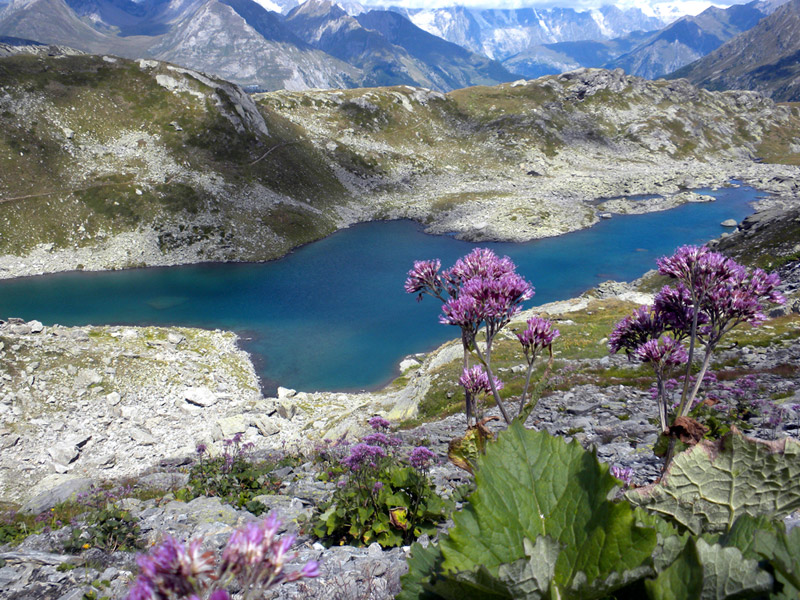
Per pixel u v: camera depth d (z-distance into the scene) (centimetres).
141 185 9931
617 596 146
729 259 409
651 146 17800
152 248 9012
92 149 10469
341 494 914
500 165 15575
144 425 3862
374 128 16125
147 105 11775
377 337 6044
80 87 11438
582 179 14688
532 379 2909
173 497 1380
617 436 1638
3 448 3328
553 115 18325
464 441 361
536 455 181
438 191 13700
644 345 431
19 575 767
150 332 5450
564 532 162
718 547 146
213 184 10612
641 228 10594
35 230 8706
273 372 5191
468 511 174
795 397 1659
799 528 147
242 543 118
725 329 409
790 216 6825
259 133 12825
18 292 7388
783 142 19812
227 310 6875
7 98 10362
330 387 4884
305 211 11106
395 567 653
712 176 15375
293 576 117
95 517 987
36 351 4294
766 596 134
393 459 1030
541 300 7006
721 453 226
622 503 155
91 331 5100
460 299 422
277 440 3544
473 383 420
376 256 9350
